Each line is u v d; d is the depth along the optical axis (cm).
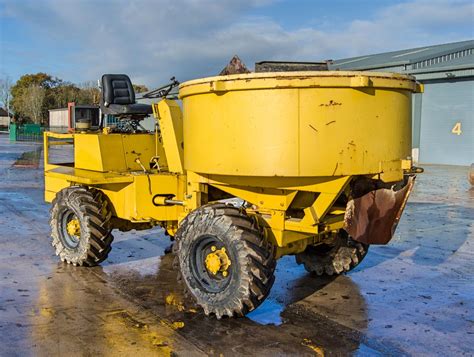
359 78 385
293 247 490
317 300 505
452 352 390
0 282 555
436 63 2106
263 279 421
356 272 600
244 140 404
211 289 450
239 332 424
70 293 521
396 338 415
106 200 606
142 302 495
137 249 705
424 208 1039
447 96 2038
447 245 730
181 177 563
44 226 854
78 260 606
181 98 459
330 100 389
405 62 2055
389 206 434
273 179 423
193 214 454
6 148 3169
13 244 728
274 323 445
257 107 397
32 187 1358
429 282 562
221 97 412
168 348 394
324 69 465
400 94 417
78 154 645
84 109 898
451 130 2039
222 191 511
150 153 637
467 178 1562
